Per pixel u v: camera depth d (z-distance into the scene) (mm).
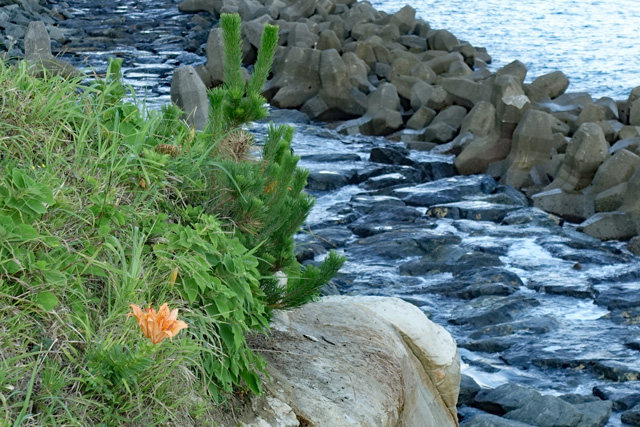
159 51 26109
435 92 18875
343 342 4336
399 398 4109
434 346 5004
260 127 18859
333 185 14672
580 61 27766
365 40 23984
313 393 3740
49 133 3510
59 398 2611
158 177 3561
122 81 4133
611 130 16203
